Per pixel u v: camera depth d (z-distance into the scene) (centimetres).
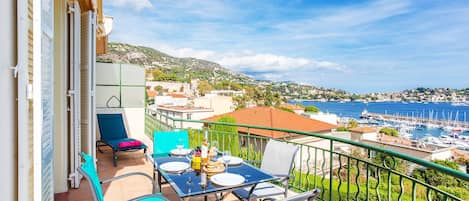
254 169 252
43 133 181
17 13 133
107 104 718
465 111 4803
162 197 215
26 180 139
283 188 294
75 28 351
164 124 622
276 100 5012
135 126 755
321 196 313
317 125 1992
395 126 4231
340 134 2023
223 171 241
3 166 123
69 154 355
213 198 330
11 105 131
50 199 212
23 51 136
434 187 183
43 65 178
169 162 270
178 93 4088
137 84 752
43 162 183
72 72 352
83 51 388
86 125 389
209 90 4719
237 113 2089
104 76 711
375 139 2717
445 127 4147
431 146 2372
